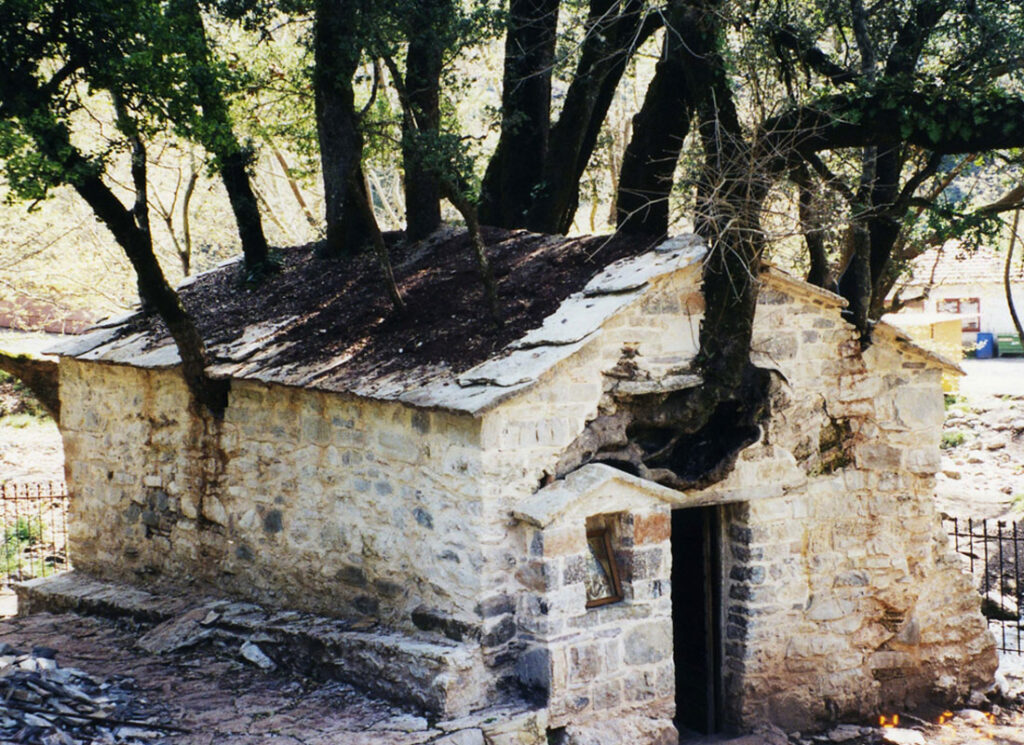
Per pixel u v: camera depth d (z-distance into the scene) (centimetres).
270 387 961
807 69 984
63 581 1166
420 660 777
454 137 948
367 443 873
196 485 1055
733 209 802
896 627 998
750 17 949
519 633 784
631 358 820
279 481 965
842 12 987
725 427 900
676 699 991
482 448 760
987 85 937
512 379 752
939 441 997
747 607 926
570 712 769
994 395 2458
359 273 1111
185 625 980
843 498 966
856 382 960
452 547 792
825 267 955
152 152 2064
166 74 845
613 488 789
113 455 1154
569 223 1338
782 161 883
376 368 860
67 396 1212
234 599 1013
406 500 836
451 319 905
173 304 950
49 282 2241
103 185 888
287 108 1442
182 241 2378
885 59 996
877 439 975
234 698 842
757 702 934
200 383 986
